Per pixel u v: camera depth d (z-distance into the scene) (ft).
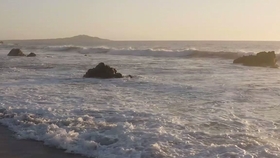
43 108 36.63
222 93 47.16
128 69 86.07
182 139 25.52
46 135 27.50
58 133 27.71
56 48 228.22
